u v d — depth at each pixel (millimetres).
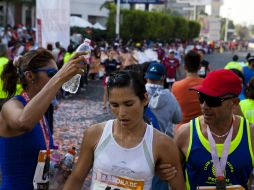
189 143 2480
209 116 2402
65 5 11812
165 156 2156
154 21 36188
